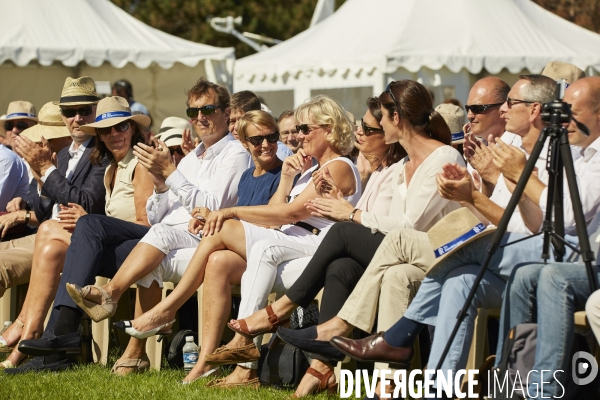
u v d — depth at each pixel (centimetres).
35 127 1873
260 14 6366
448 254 1058
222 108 1549
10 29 2867
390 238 1137
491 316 1180
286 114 1791
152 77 3494
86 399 1189
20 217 1717
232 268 1303
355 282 1202
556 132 988
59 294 1391
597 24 4759
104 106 1560
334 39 2917
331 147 1373
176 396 1191
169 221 1492
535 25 2861
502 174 1152
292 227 1384
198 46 3212
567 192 1084
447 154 1181
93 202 1562
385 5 2884
